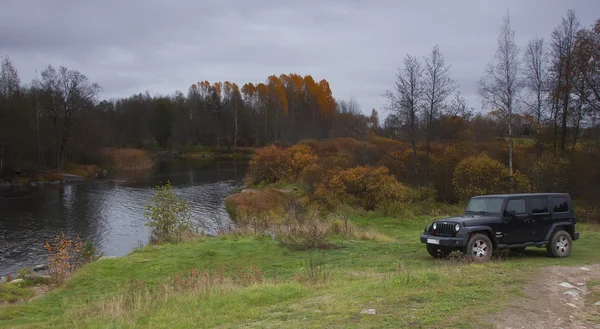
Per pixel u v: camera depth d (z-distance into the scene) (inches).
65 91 2501.2
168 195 861.2
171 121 4362.7
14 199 1507.1
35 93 2401.6
